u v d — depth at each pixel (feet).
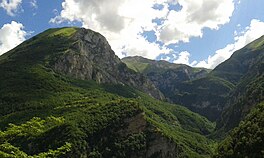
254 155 321.73
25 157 112.78
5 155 107.14
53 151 124.47
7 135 120.67
